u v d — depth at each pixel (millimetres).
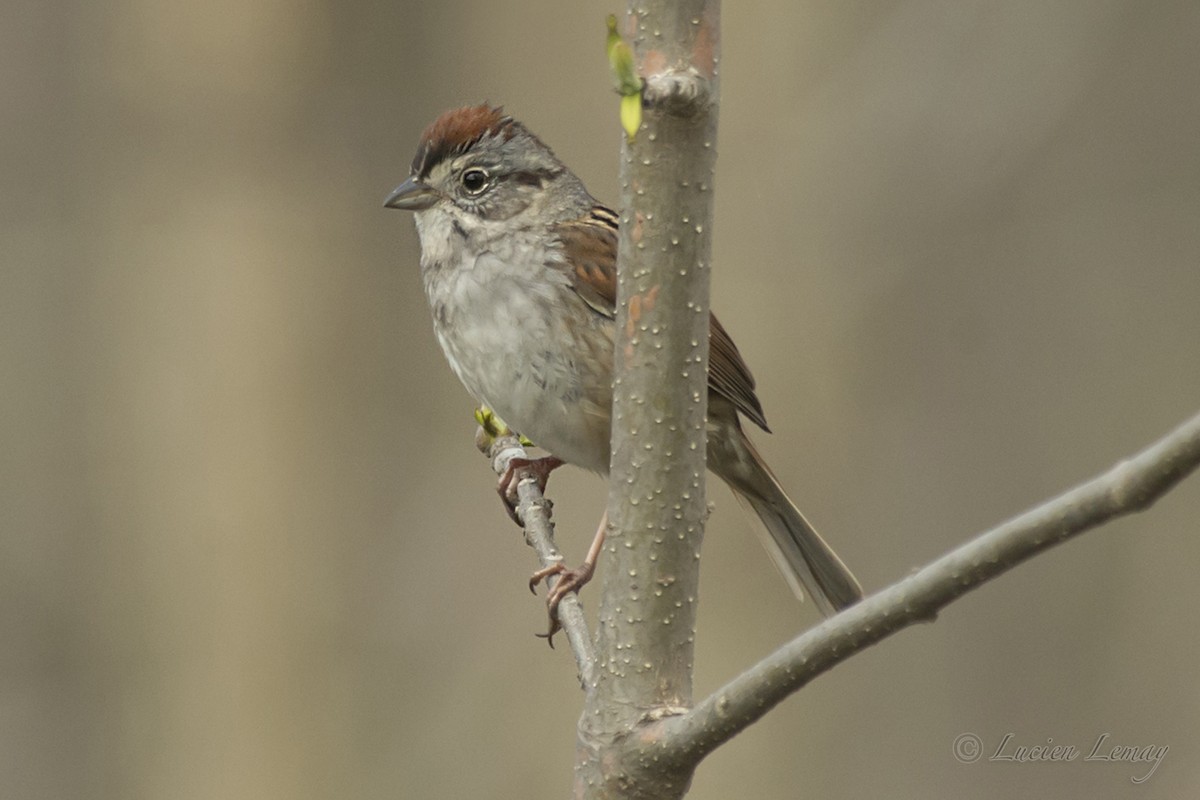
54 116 14195
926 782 12703
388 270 13961
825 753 12648
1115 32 14086
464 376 7949
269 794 13047
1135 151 14297
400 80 14172
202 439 13594
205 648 13359
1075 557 13258
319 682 13211
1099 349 13719
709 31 4348
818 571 7965
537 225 7805
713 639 12008
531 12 13836
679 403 4586
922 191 13117
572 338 7656
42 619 13742
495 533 12953
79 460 13836
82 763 13484
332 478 13625
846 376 12797
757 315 12680
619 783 4688
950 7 13391
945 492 13039
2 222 14078
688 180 4430
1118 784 12539
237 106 13945
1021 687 13070
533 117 13711
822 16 13281
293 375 13711
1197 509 13258
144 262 13805
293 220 13867
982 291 13570
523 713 12469
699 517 4691
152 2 13969
